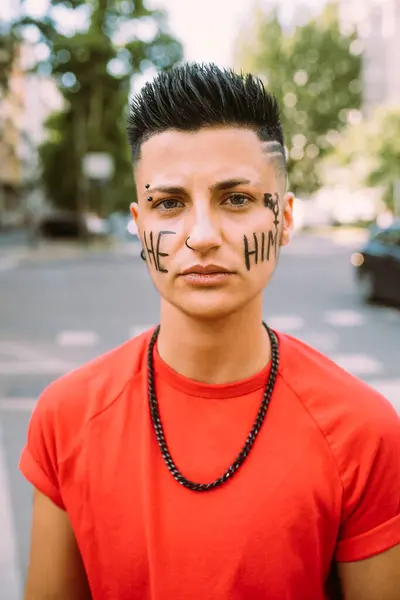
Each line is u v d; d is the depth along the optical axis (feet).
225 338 3.85
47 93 168.76
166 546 3.67
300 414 3.82
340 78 142.92
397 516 3.75
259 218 3.70
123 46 77.51
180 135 3.65
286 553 3.62
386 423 3.79
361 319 33.14
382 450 3.72
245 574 3.61
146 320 32.76
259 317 3.96
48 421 4.07
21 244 99.81
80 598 4.14
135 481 3.80
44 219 101.35
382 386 20.18
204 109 3.60
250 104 3.67
